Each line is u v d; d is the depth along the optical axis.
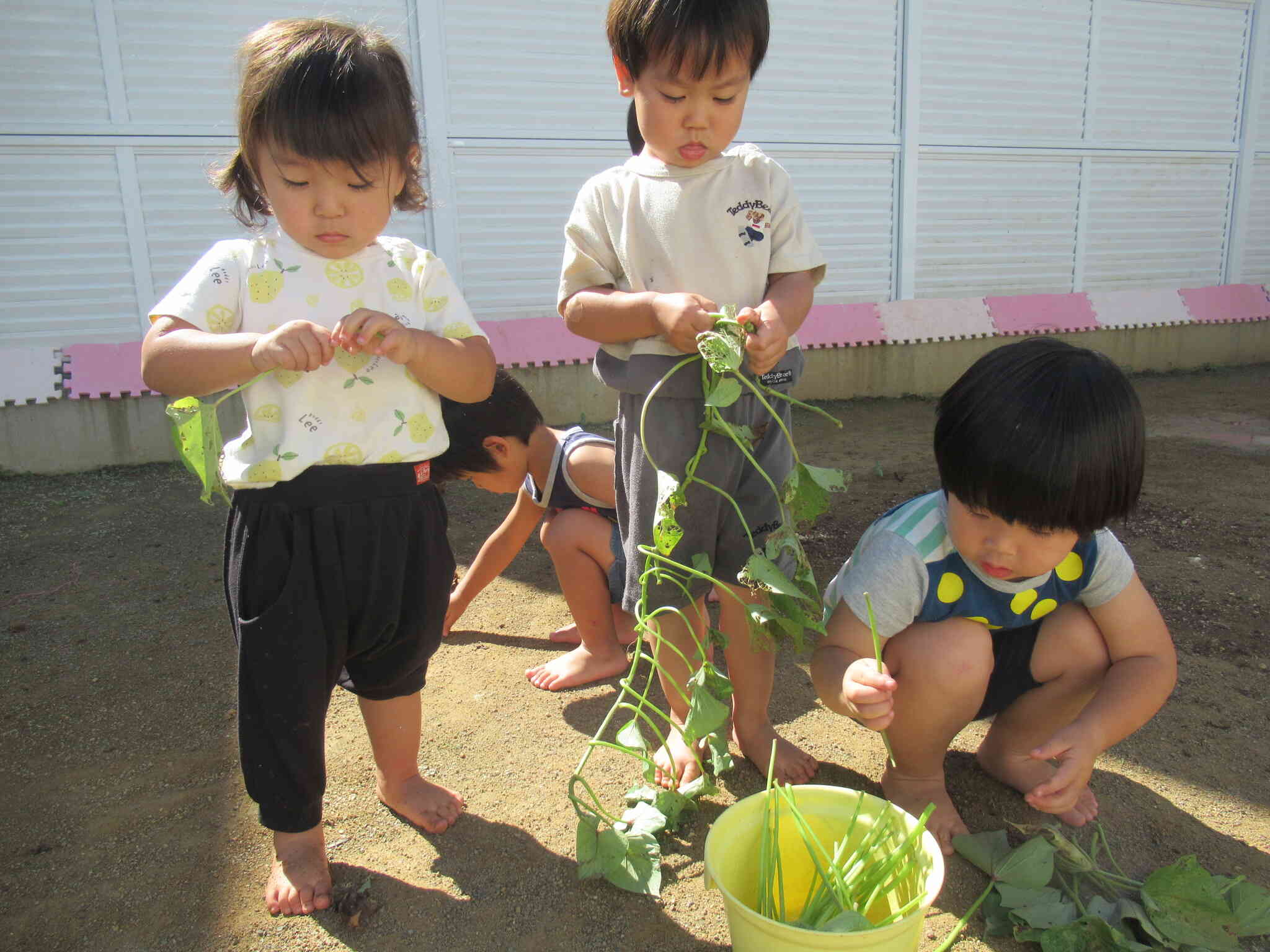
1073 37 6.14
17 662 2.39
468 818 1.74
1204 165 6.75
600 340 1.73
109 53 4.36
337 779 1.86
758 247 1.69
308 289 1.50
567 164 5.18
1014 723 1.78
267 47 1.40
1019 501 1.34
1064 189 6.38
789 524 1.60
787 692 2.19
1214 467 4.15
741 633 1.83
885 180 5.92
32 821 1.75
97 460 4.45
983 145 6.07
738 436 1.58
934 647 1.57
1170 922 1.39
